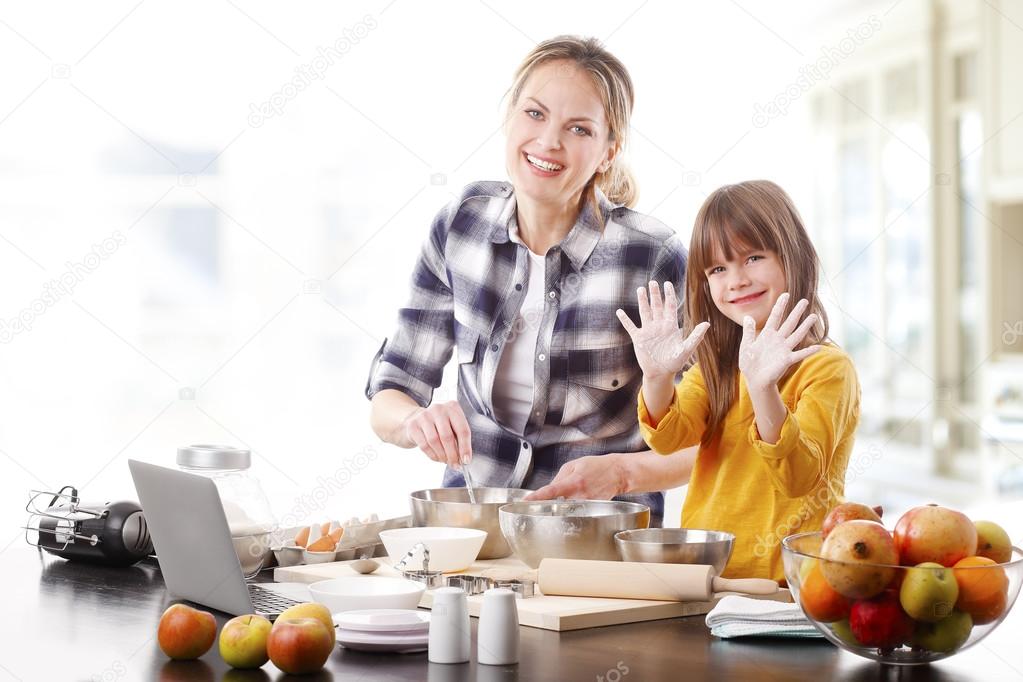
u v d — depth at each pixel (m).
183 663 1.19
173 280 3.90
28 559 1.86
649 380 1.80
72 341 3.82
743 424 1.83
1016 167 4.18
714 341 1.88
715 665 1.14
